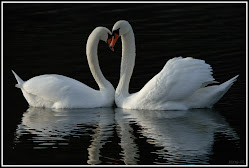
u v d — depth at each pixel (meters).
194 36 25.64
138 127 14.81
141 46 24.22
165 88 16.25
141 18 29.12
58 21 28.41
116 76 20.38
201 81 16.11
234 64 21.28
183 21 28.53
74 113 16.50
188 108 16.55
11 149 13.20
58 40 25.02
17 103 17.91
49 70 20.94
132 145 13.34
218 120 15.30
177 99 16.38
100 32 17.27
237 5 32.41
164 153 12.75
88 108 17.11
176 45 24.20
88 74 20.48
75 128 14.84
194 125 14.88
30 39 25.33
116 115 16.16
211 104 16.56
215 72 20.42
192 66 16.28
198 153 12.78
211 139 13.66
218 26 27.47
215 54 22.75
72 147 13.27
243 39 24.91
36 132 14.55
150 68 21.02
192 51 23.23
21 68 21.28
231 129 14.49
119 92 17.41
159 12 30.55
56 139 13.90
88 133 14.36
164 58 22.25
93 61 17.44
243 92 18.17
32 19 28.92
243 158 12.41
